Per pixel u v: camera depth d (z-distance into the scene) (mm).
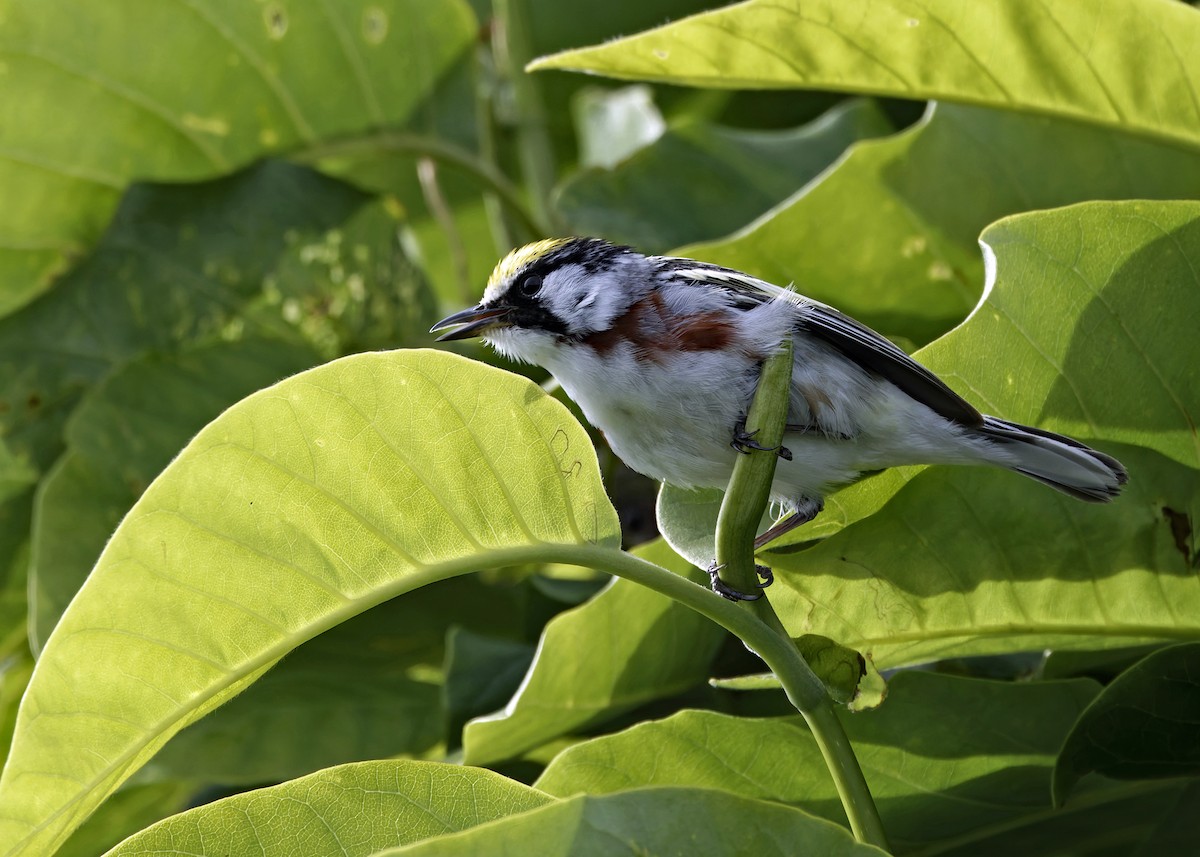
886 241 2594
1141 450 2535
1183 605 2537
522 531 2521
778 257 2596
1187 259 2529
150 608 2518
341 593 2523
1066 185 2588
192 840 2521
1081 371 2533
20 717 2518
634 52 2555
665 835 2498
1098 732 2531
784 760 2541
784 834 2498
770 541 2555
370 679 2605
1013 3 2547
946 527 2537
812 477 2557
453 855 2494
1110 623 2539
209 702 2523
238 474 2516
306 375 2514
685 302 2580
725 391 2574
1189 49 2545
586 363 2584
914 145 2590
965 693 2539
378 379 2514
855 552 2539
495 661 2588
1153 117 2553
